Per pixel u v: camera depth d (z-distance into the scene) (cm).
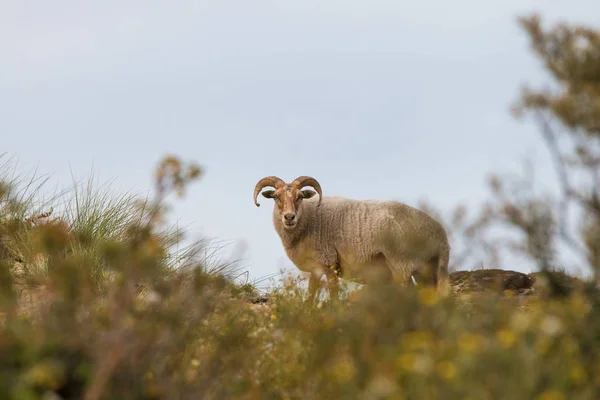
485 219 2053
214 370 1708
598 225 1928
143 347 1509
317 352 1741
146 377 1603
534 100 1931
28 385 1405
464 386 1258
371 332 1580
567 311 1619
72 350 1507
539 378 1321
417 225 4053
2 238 3359
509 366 1280
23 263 3206
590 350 1560
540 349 1341
